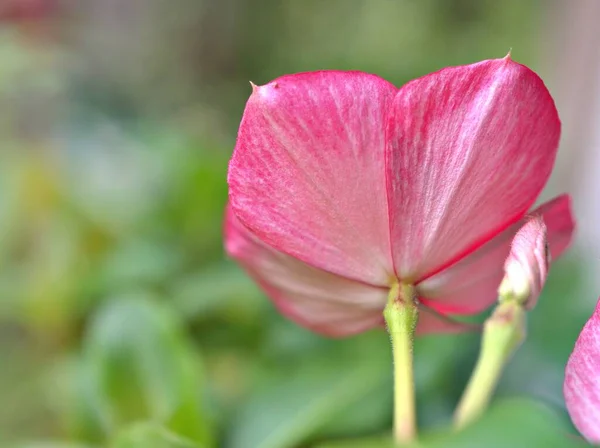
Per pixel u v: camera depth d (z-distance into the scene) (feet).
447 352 0.52
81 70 1.56
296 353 0.55
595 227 1.18
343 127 0.33
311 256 0.35
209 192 0.85
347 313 0.37
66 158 1.15
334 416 0.46
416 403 0.49
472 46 2.12
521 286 0.34
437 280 0.35
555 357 0.53
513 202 0.34
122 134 1.34
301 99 0.32
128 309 0.50
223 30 2.19
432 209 0.34
